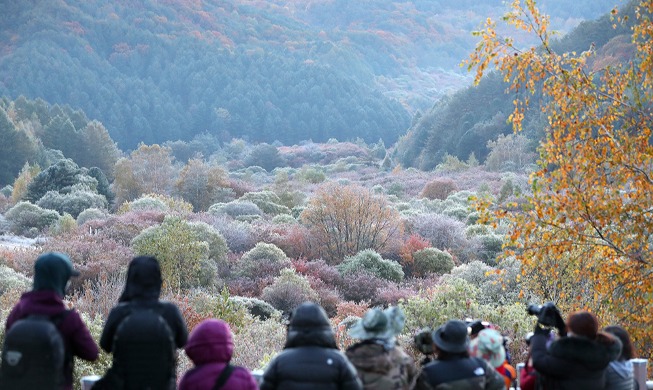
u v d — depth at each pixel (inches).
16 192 3038.9
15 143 5201.8
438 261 1448.1
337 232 1542.8
